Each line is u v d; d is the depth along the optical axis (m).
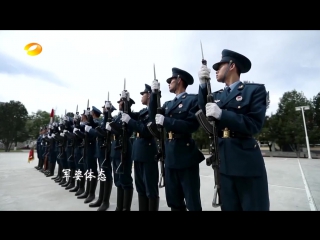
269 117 28.42
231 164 1.96
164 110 3.24
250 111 2.07
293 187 5.78
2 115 46.06
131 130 4.11
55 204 4.51
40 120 43.06
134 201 4.93
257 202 1.86
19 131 48.09
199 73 2.38
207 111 1.98
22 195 5.38
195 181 2.70
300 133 25.17
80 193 5.39
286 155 25.72
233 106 2.15
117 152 4.06
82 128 5.90
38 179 8.03
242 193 1.94
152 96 3.32
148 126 3.19
